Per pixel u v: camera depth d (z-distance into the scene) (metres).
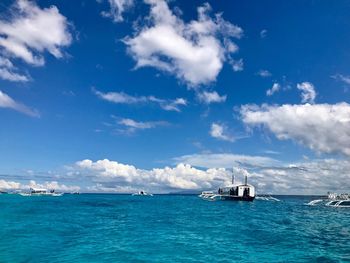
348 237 37.88
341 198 136.25
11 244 29.50
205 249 29.25
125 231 40.19
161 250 28.39
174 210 87.12
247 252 28.28
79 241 32.00
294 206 128.12
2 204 101.75
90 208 88.00
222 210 91.62
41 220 51.22
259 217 67.50
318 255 27.28
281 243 33.03
